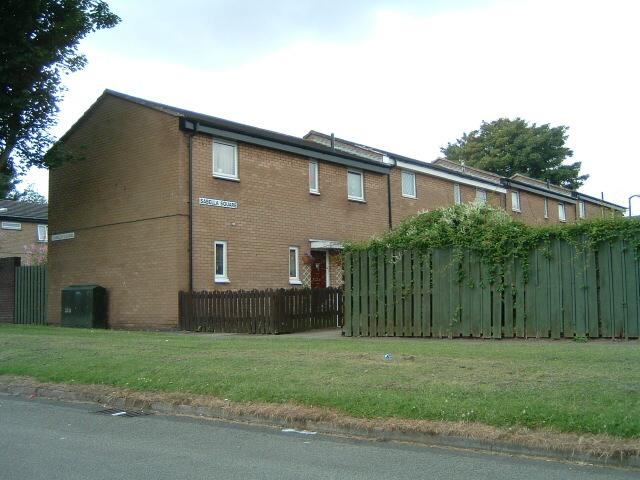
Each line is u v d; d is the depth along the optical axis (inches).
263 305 641.0
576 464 233.6
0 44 687.1
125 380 385.1
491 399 286.8
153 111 740.0
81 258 815.1
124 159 770.2
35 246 1480.1
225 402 329.7
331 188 912.9
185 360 424.5
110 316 769.6
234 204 764.6
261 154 806.5
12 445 271.4
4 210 1611.7
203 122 724.7
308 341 524.4
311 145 884.6
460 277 530.3
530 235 505.0
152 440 279.1
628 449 229.6
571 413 259.1
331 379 344.8
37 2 692.1
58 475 226.8
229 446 267.3
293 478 221.6
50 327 766.5
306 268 853.2
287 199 836.6
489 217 542.9
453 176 1185.4
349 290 589.6
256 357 425.7
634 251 466.6
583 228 486.9
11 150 773.3
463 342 490.3
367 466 235.1
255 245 786.2
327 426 291.4
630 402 268.4
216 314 673.6
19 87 728.3
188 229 713.6
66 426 309.7
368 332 576.4
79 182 825.5
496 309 514.6
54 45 740.7
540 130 2231.8
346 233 930.7
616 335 470.6
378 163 996.6
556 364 355.9
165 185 721.6
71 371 416.8
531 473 223.5
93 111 812.6
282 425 303.7
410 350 434.0
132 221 754.2
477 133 2367.1
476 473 224.5
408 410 286.0
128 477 224.1
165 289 712.4
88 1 759.7
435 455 249.3
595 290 479.2
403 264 560.4
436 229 550.0
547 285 497.0
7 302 925.8
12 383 410.6
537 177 2170.3
